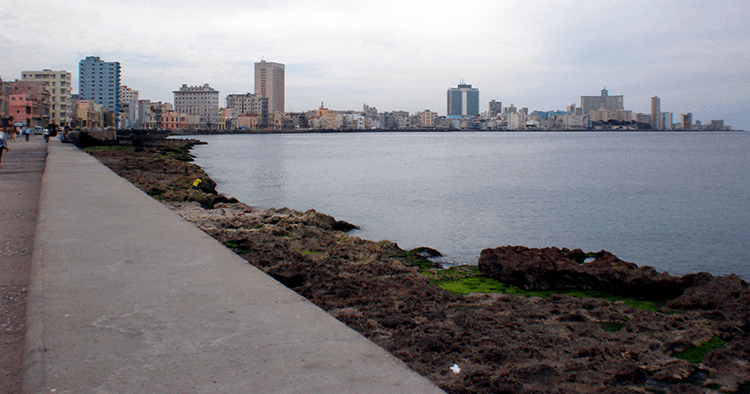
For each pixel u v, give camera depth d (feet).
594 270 25.14
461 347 14.14
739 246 49.70
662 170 149.18
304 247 31.94
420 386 8.02
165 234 20.49
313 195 84.94
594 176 128.26
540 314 17.78
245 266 15.56
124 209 27.14
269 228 37.58
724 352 14.29
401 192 90.79
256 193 86.99
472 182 110.73
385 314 17.04
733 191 96.78
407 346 14.17
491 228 56.49
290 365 8.72
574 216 66.33
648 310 19.60
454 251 43.55
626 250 48.01
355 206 72.13
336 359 8.98
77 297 12.25
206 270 15.01
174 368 8.55
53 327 10.28
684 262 43.93
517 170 147.23
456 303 19.61
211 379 8.17
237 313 11.29
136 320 10.76
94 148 146.61
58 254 16.81
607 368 13.11
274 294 12.75
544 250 28.81
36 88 376.48
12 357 11.00
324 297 19.17
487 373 12.32
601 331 16.10
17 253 20.93
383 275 24.29
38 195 40.29
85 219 23.91
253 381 8.13
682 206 77.05
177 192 56.49
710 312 18.22
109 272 14.62
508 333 15.48
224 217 41.60
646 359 14.05
